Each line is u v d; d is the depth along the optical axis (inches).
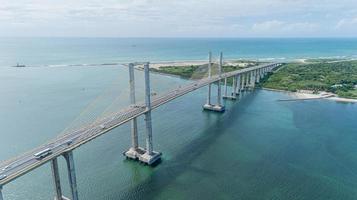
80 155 2829.7
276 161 2810.0
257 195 2226.9
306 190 2306.8
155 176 2490.2
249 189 2309.3
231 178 2475.4
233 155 2928.2
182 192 2252.7
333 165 2743.6
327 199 2192.4
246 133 3587.6
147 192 2240.4
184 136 3432.6
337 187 2358.5
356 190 2322.8
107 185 2315.5
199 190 2283.5
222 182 2407.7
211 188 2314.2
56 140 2018.9
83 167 2596.0
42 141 3125.0
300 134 3572.8
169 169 2618.1
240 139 3376.0
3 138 3225.9
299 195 2235.5
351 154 2989.7
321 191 2297.0
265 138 3420.3
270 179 2468.0
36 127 3572.8
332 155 2965.1
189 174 2532.0
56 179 1939.0
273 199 2178.9
